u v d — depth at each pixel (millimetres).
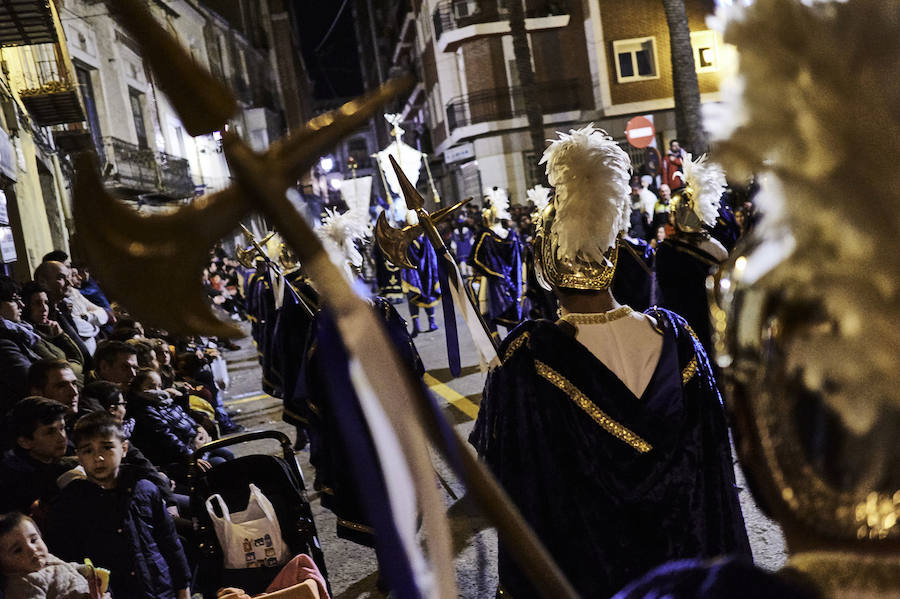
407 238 5309
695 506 3127
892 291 650
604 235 3260
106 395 5590
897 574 708
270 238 10344
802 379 699
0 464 4473
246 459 4570
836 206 648
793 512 747
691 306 6598
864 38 644
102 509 4102
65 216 22453
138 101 31344
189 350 10062
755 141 671
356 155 67562
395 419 583
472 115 34250
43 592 3482
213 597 4430
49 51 19781
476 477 651
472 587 4430
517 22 28344
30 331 6648
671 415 3172
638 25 33094
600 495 3137
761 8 673
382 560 570
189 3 41000
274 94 64375
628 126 22922
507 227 15016
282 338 7871
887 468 690
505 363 3281
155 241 568
